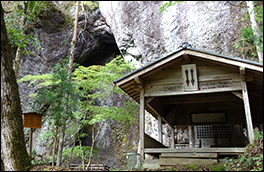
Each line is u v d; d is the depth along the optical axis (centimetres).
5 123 500
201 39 1440
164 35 1617
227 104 1104
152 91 766
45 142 1555
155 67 727
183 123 1146
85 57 2095
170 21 1620
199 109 1141
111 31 2036
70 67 970
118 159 1650
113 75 1030
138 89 806
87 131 1917
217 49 1367
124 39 1845
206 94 990
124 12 1864
